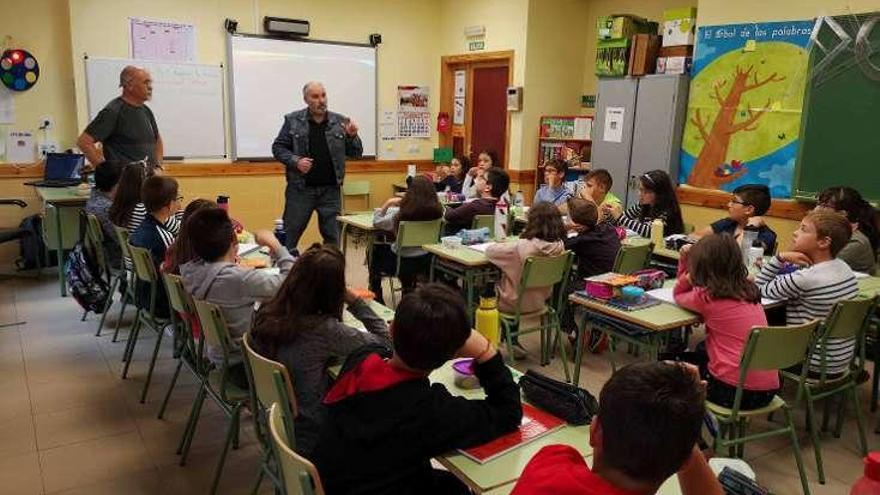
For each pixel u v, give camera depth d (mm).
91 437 2838
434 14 7664
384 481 1422
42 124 5711
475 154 7602
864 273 3479
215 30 6316
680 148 5730
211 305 2258
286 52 6707
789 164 4957
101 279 4066
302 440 1785
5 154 5598
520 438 1505
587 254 3867
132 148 4703
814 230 2750
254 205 6758
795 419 3166
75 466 2605
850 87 4555
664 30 5762
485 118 7402
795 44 4824
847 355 2686
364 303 2266
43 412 3057
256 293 2381
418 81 7699
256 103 6621
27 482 2484
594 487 999
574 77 7055
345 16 7035
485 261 3570
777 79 4961
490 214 4664
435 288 1487
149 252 3055
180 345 2912
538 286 3445
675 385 1001
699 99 5520
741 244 3539
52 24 5648
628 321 2617
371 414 1407
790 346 2316
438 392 1472
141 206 3713
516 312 3471
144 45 5977
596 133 6336
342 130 5047
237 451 2744
